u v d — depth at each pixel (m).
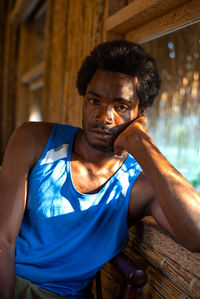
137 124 0.89
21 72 3.83
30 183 0.92
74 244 0.90
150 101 0.96
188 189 0.77
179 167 2.59
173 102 3.16
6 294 0.82
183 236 0.75
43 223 0.89
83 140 0.95
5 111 3.94
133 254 1.06
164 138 3.08
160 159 0.81
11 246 0.85
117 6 1.37
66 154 0.93
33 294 0.87
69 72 1.88
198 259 0.75
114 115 0.86
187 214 0.74
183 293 0.79
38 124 0.98
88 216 0.90
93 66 0.90
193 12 1.01
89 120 0.87
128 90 0.86
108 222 0.93
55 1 2.32
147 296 0.95
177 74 3.04
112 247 0.92
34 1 3.20
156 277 0.92
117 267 0.87
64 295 0.92
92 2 1.55
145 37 1.26
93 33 1.51
